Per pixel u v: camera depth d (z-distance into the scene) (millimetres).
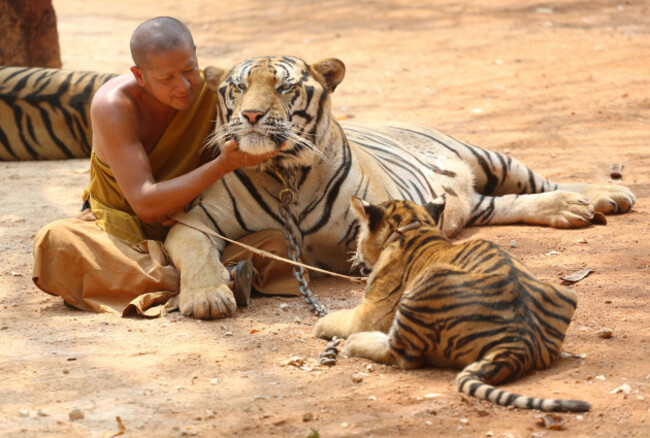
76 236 8938
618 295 8602
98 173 9391
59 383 6844
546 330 6641
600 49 22266
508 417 5961
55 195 13438
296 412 6238
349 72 21906
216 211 9391
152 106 9312
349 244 9586
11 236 11289
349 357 7270
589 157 14414
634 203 11812
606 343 7297
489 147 15281
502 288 6496
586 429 5766
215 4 31797
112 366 7223
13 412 6297
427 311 6613
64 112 15898
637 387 6352
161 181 9547
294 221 9430
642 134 15609
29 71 16234
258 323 8312
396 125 12320
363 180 9664
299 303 8969
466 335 6465
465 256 6922
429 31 25266
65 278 8852
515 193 12492
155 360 7344
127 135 9008
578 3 26859
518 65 21453
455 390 6359
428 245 7297
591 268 9469
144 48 8695
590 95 18500
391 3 28750
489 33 24562
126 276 8828
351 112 18219
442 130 16562
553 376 6559
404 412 6133
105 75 16109
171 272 8961
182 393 6637
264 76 8883
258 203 9406
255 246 9266
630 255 9852
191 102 9102
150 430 5996
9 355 7539
